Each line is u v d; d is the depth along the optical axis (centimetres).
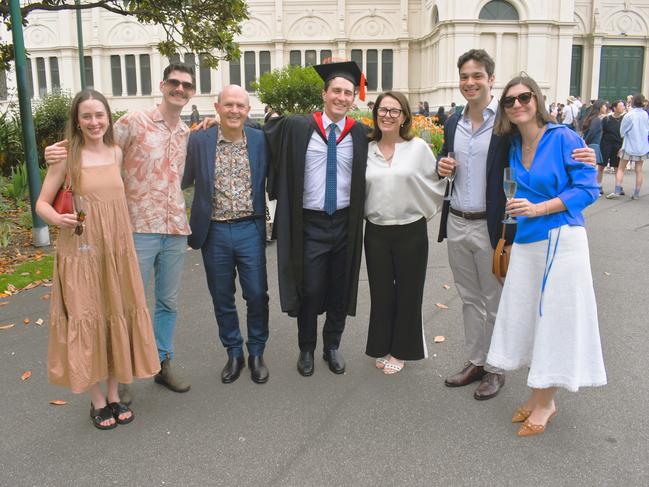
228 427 361
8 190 1071
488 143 374
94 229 339
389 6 3809
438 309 572
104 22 3856
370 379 426
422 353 430
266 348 485
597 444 335
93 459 328
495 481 303
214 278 419
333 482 304
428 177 413
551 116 343
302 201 411
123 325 350
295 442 343
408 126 407
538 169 334
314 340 441
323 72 404
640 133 1159
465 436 346
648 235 873
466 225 393
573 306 323
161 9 1005
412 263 416
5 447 340
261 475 311
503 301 348
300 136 404
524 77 336
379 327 426
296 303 420
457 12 3344
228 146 406
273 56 3847
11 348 483
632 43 3803
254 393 406
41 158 1343
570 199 321
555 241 326
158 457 329
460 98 3381
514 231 368
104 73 3900
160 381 417
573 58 3822
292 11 3816
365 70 3881
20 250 787
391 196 405
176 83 371
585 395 391
